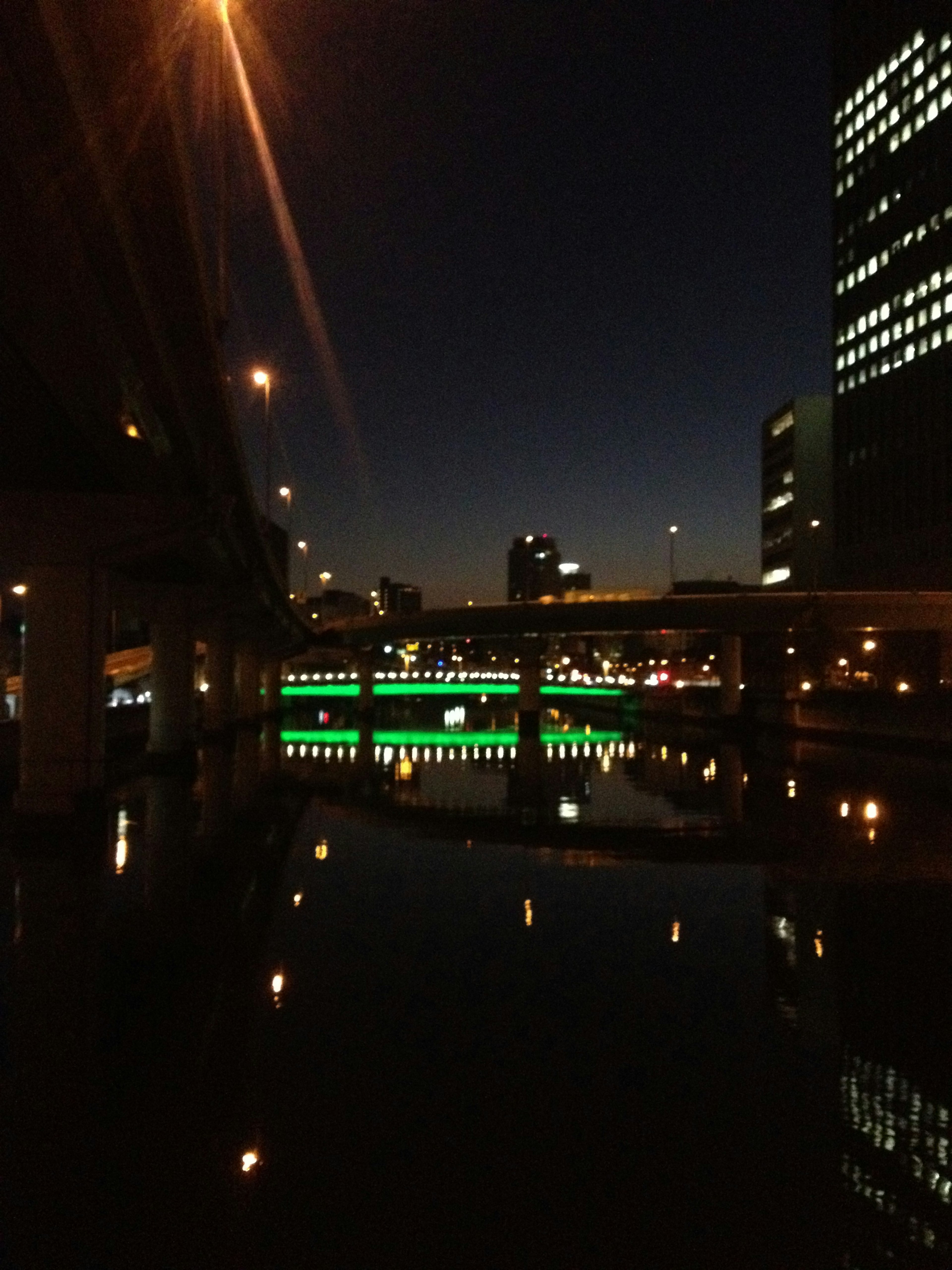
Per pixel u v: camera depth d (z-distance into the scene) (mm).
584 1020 11125
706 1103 8844
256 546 45156
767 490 150750
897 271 107312
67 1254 6301
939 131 100688
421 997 11906
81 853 22391
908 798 34469
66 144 12625
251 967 13164
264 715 98375
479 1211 6938
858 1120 8500
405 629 93312
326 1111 8547
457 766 48438
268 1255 6312
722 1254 6410
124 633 117375
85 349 17500
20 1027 10648
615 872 20812
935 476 100438
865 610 72500
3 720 36062
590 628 81125
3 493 26422
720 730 80875
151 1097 8789
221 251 25797
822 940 14945
